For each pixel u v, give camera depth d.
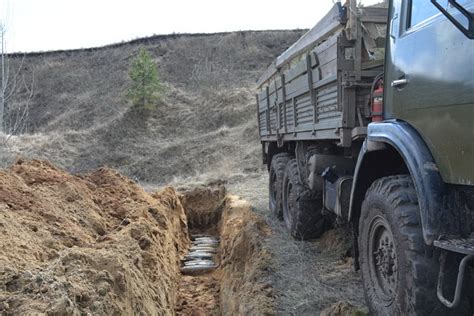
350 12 4.69
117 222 6.95
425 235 2.88
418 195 3.02
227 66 37.94
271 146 9.38
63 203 6.26
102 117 32.09
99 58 42.06
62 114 34.03
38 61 42.31
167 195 10.56
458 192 2.97
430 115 3.12
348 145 4.81
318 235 6.79
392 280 3.37
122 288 4.25
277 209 8.24
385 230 3.47
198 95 31.81
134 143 26.14
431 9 3.25
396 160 3.97
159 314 5.29
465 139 2.76
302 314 4.49
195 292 7.47
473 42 2.68
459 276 2.60
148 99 29.12
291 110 7.09
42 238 4.77
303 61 6.06
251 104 28.19
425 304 2.94
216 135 25.19
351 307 4.09
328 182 5.56
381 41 4.67
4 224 4.43
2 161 15.86
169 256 7.64
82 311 3.54
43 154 24.28
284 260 5.91
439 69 3.02
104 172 9.17
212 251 9.95
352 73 4.70
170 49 41.28
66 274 3.92
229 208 10.85
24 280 3.54
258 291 5.15
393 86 3.70
